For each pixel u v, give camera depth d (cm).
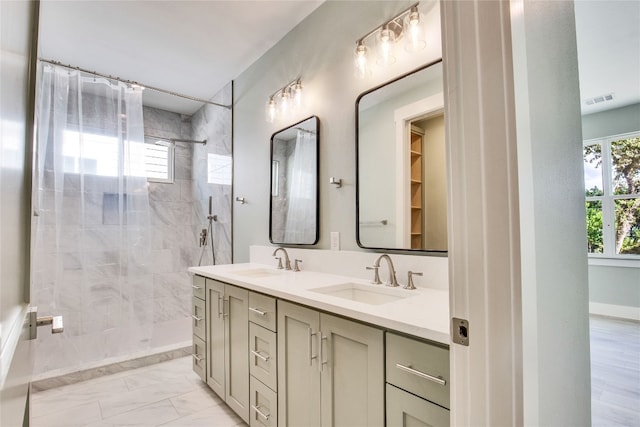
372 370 108
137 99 295
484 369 61
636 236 402
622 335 339
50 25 229
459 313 64
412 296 135
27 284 69
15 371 51
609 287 414
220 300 199
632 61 297
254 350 167
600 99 385
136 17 222
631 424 186
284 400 147
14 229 52
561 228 97
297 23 233
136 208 292
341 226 196
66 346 256
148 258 296
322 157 210
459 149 64
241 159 298
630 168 407
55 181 258
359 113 185
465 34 64
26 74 61
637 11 231
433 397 91
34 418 190
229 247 313
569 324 100
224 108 326
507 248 59
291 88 232
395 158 167
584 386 116
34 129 71
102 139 281
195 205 385
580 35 258
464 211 64
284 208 241
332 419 123
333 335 123
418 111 158
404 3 165
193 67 291
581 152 130
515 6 63
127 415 193
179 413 195
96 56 270
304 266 217
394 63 169
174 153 384
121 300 280
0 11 38
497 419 60
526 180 66
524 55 68
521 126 64
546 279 80
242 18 225
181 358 277
